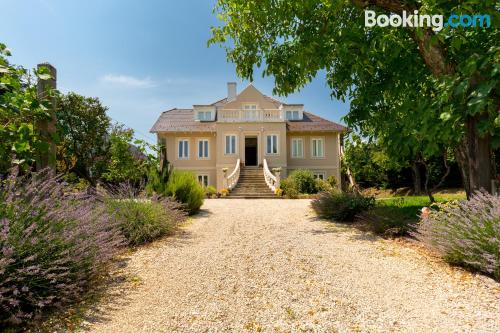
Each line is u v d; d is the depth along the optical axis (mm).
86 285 3723
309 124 24750
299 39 8156
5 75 3914
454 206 5039
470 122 5547
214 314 3088
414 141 6246
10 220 2984
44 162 4824
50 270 3148
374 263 4617
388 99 8648
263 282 3895
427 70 7246
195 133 23594
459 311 3117
